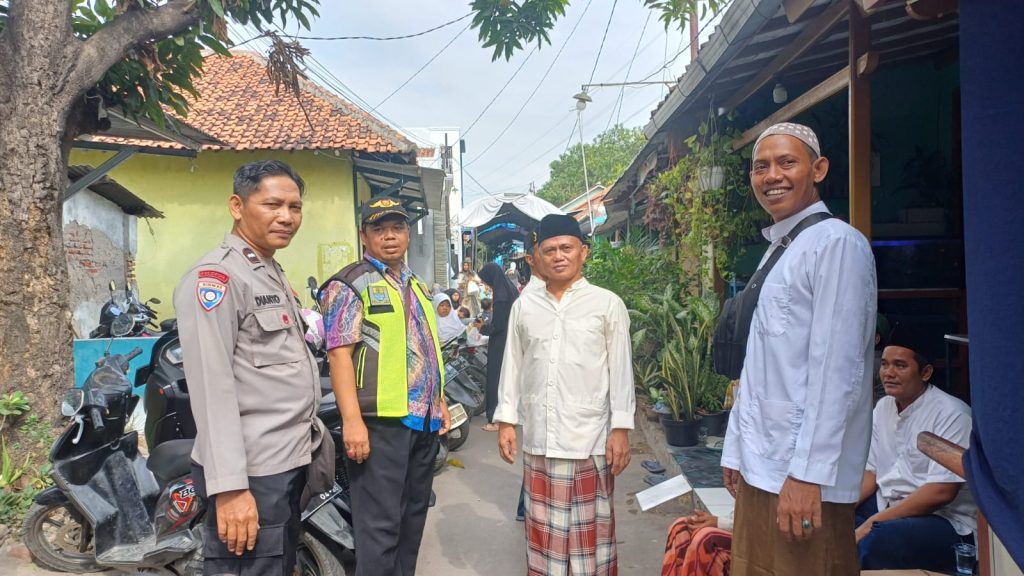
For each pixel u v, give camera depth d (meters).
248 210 2.10
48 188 3.95
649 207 8.32
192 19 4.37
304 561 2.95
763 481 1.79
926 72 5.45
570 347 2.64
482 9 5.84
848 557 1.73
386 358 2.59
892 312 5.17
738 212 5.79
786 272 1.80
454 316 5.94
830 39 4.20
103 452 3.26
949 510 2.46
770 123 4.59
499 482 4.88
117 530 3.10
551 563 2.63
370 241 2.69
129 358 3.57
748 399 1.89
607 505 2.68
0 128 3.81
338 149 9.55
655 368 6.07
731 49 4.13
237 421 1.93
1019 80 1.31
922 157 5.46
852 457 1.71
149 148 8.30
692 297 4.82
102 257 7.68
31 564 3.36
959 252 4.93
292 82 5.32
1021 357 1.30
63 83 3.96
